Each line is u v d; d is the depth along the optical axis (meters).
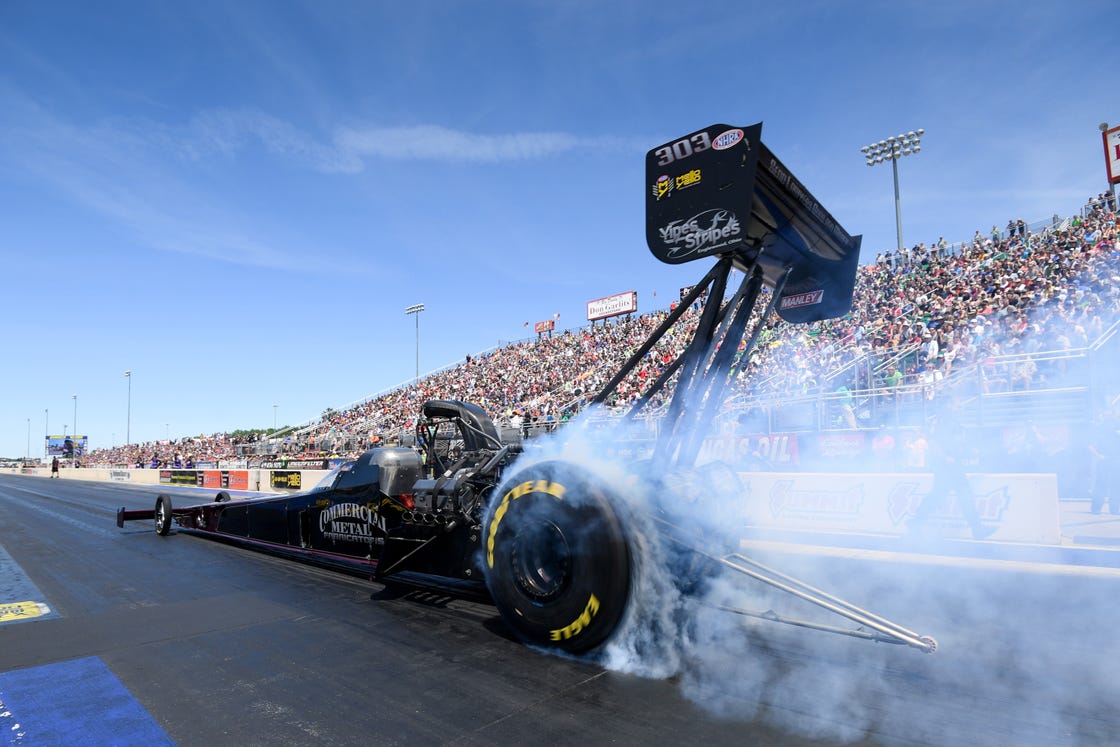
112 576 5.89
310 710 2.79
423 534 4.55
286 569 5.91
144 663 3.43
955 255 22.81
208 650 3.62
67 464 72.56
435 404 5.00
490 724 2.61
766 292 6.51
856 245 4.34
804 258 4.21
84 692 3.04
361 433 31.92
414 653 3.47
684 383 3.64
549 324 42.06
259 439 38.28
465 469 4.55
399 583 4.77
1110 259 15.05
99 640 3.86
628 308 39.34
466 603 4.47
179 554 7.02
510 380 32.62
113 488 28.67
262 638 3.82
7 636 3.96
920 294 19.58
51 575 6.03
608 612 3.14
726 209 3.20
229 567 6.11
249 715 2.76
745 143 3.17
